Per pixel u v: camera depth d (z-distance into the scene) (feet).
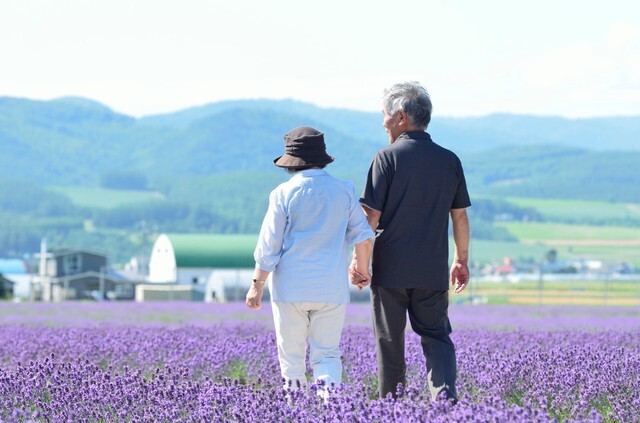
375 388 57.26
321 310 48.42
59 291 627.05
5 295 576.61
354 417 39.14
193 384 48.91
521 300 437.58
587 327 130.21
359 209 48.49
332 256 47.93
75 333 91.45
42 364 54.39
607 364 57.62
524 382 53.57
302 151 48.52
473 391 53.52
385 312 48.52
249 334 97.30
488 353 67.41
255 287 48.29
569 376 53.21
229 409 43.60
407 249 47.80
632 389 52.16
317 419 40.75
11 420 41.81
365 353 66.28
